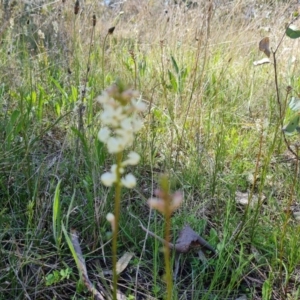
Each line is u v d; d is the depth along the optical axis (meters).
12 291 1.29
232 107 2.73
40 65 2.99
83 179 1.75
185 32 3.55
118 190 0.64
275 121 2.53
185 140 2.23
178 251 1.49
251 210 1.77
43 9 3.66
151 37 3.78
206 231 1.69
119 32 4.02
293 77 2.93
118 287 1.40
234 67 3.36
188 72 2.99
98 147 1.73
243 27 3.89
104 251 1.53
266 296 1.30
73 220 1.62
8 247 1.48
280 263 1.39
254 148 2.29
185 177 1.94
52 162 1.83
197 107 2.47
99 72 2.94
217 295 1.31
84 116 2.22
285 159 2.19
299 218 1.74
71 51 3.18
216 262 1.45
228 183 1.93
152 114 2.35
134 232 1.59
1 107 2.23
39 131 2.10
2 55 3.05
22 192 1.71
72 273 1.35
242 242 1.55
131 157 0.62
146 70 3.13
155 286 1.32
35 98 2.26
